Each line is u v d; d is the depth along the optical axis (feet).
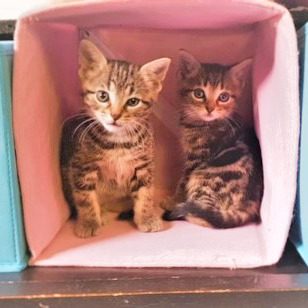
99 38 1.54
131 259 1.18
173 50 1.59
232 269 1.14
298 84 1.11
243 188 1.46
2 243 1.13
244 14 1.19
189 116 1.58
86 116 1.45
